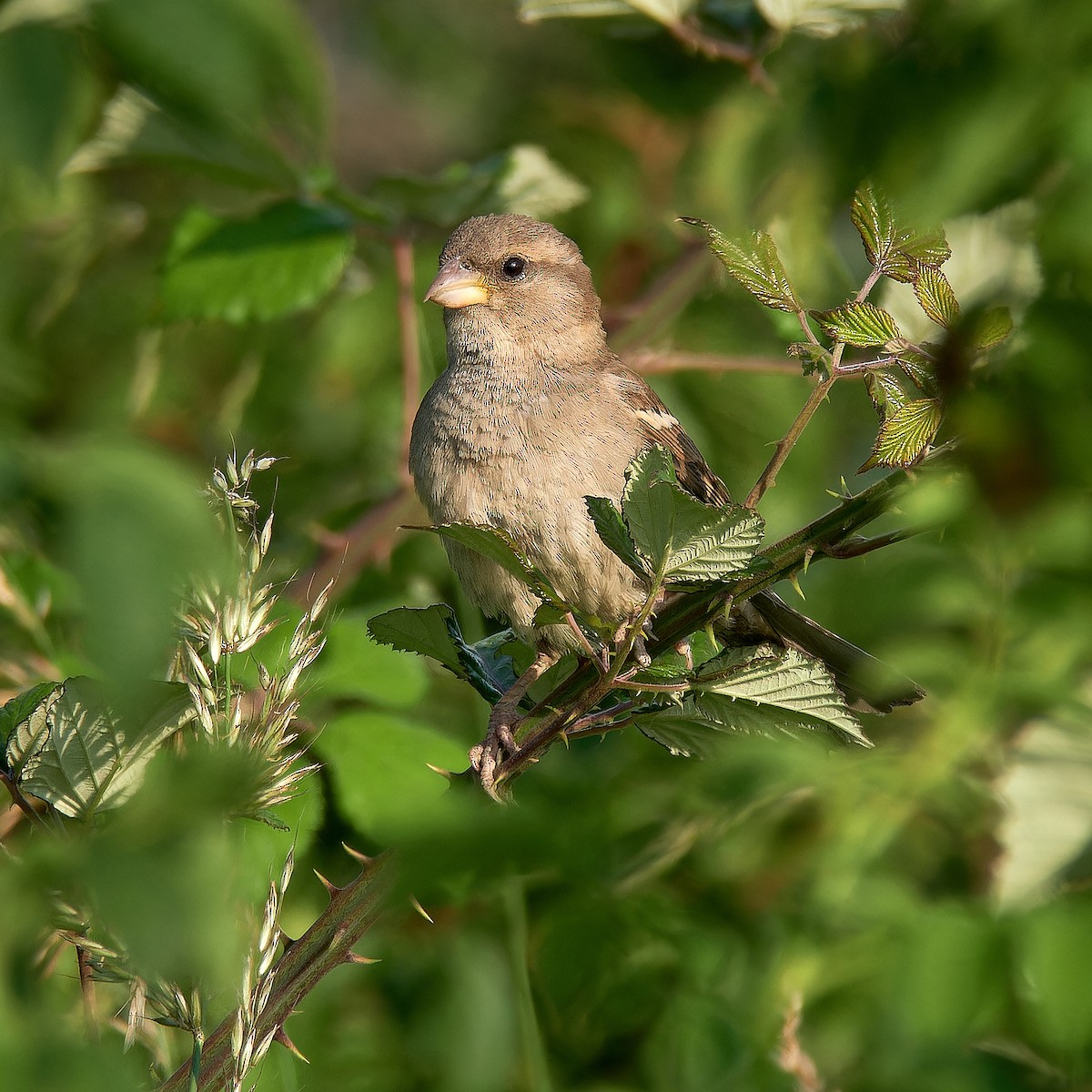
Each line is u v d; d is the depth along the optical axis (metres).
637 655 4.80
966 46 3.28
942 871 6.38
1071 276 3.38
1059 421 3.31
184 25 2.51
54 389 9.27
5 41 2.40
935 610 4.93
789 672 4.27
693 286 9.01
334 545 8.20
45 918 2.47
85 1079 2.34
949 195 3.30
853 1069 5.60
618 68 8.76
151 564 1.99
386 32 11.45
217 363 9.84
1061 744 4.01
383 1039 6.39
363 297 9.87
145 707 3.56
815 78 3.70
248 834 5.38
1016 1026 4.94
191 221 7.64
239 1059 3.81
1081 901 4.36
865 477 9.03
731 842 6.19
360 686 5.89
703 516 3.95
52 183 2.42
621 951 6.18
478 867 3.18
